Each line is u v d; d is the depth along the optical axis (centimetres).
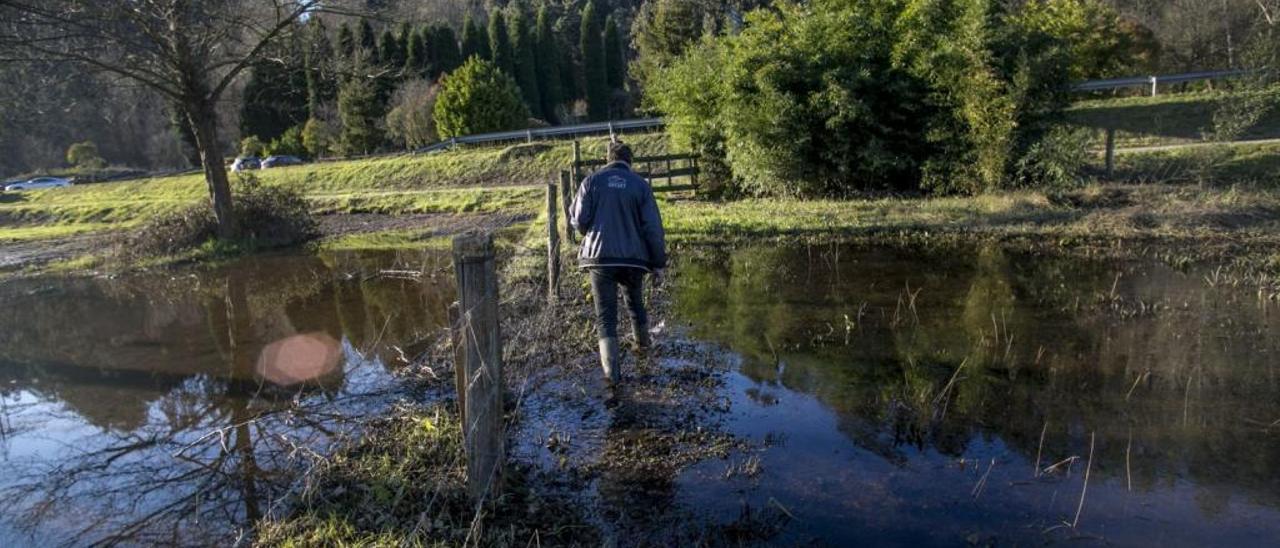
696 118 1708
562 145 2709
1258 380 477
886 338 596
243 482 407
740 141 1560
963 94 1350
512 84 3678
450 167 2767
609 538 325
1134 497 345
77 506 391
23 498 403
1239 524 320
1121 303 668
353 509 354
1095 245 930
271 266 1284
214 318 866
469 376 345
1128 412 437
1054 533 317
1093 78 2256
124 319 899
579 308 703
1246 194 1114
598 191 517
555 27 5669
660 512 346
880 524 329
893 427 430
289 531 341
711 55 1703
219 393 573
